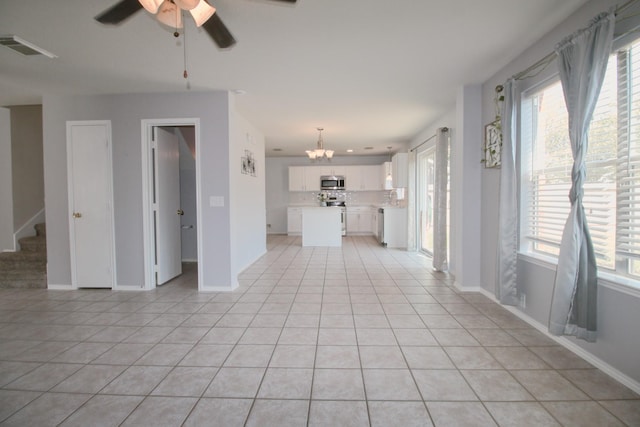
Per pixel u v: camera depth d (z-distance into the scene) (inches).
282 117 205.9
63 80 139.6
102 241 162.6
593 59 81.3
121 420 69.6
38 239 187.8
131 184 160.4
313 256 252.2
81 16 90.5
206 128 157.2
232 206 160.7
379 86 150.9
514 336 108.4
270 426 67.6
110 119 159.3
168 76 136.2
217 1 84.4
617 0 79.7
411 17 93.9
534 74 112.2
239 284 173.0
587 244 86.1
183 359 94.8
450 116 189.8
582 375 84.9
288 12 90.1
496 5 88.7
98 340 107.4
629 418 69.1
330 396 77.4
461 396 77.0
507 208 122.3
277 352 98.6
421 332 111.9
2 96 162.4
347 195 394.0
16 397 77.7
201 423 68.6
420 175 271.9
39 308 137.5
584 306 86.0
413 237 276.1
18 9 86.8
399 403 74.7
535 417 69.7
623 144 81.2
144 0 66.5
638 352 76.4
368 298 148.9
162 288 165.9
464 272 159.0
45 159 161.9
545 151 112.8
